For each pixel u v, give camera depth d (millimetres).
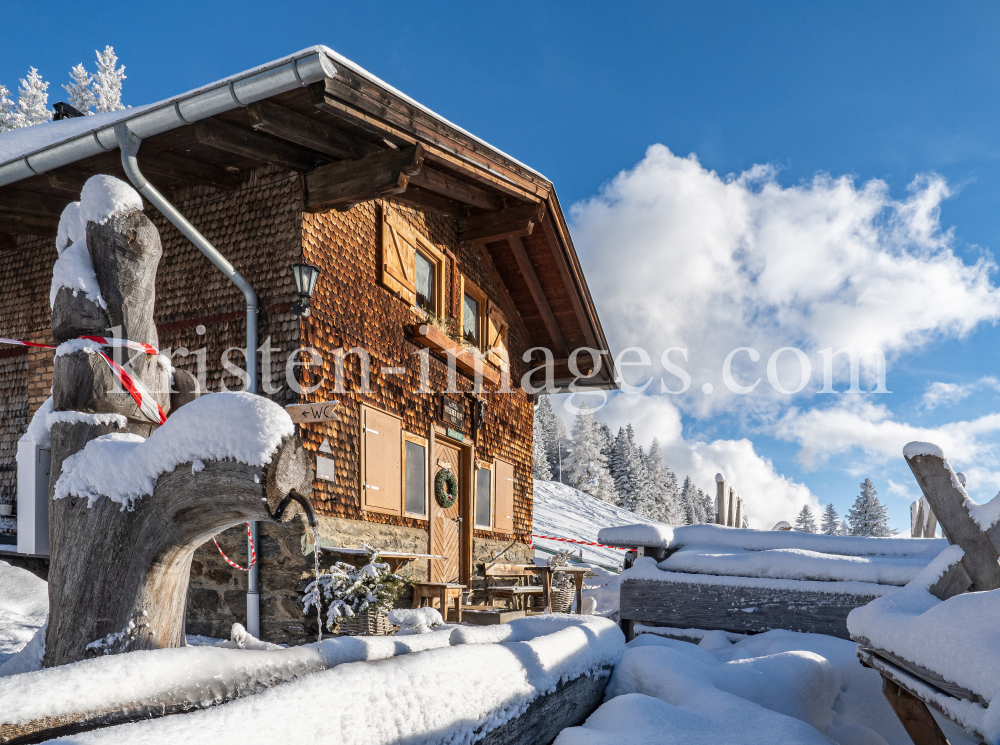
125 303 2262
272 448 1638
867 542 4566
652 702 2631
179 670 1408
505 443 11914
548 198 9875
